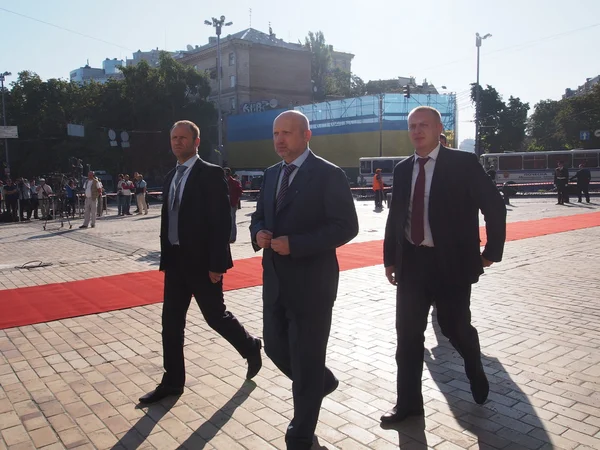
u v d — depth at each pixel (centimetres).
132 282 747
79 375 411
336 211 292
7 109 4612
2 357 452
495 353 441
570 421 323
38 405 359
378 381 391
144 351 464
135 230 1513
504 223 313
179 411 348
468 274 317
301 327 294
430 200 316
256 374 408
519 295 634
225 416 339
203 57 5806
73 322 555
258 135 4866
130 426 328
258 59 5481
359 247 1041
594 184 2986
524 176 3284
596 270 774
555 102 6800
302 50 5759
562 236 1150
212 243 357
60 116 4316
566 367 408
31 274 829
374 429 319
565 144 5253
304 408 284
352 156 4256
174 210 365
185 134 364
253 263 884
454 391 372
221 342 486
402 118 4078
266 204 312
